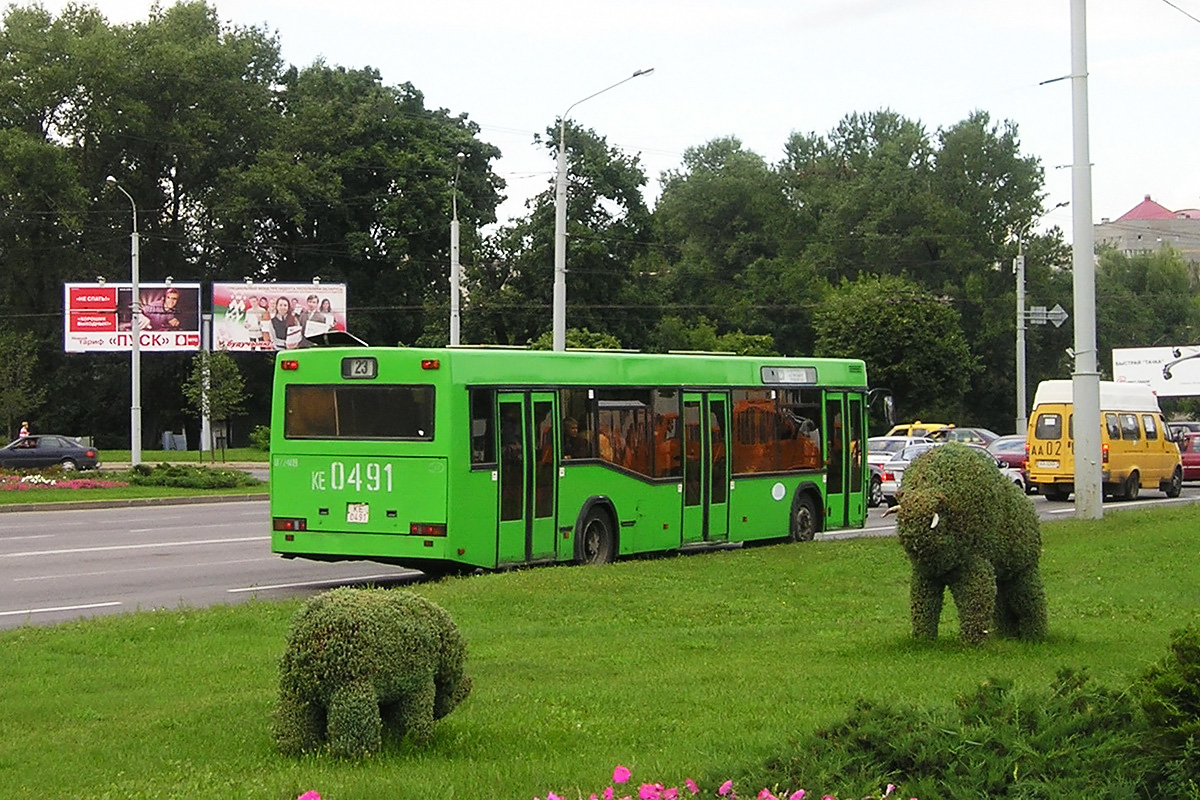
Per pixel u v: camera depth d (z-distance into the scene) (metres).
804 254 85.62
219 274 71.50
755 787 7.26
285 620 14.85
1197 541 22.38
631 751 8.74
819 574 18.72
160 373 70.06
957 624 14.68
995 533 12.51
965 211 84.00
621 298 73.00
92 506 35.97
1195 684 7.11
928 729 7.56
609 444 21.05
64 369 68.12
